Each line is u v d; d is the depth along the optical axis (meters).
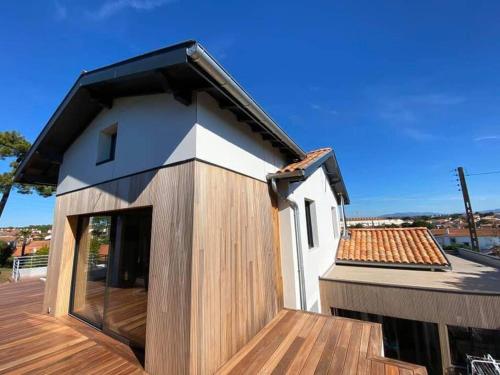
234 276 2.93
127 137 3.31
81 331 3.49
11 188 12.29
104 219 3.79
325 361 2.57
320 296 5.86
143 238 3.02
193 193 2.40
